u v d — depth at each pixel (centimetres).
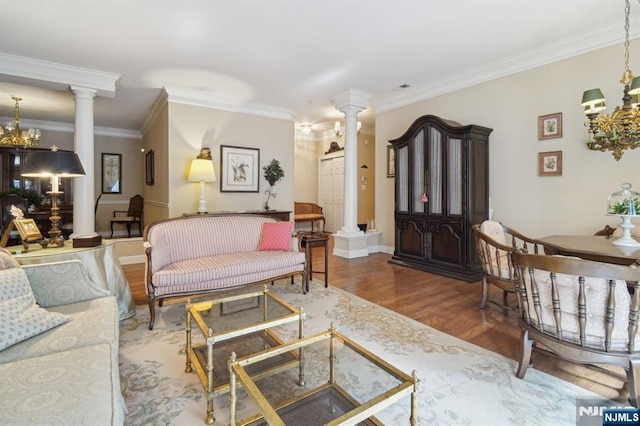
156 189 562
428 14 276
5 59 344
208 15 275
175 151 475
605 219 308
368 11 271
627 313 140
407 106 499
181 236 313
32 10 263
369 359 139
